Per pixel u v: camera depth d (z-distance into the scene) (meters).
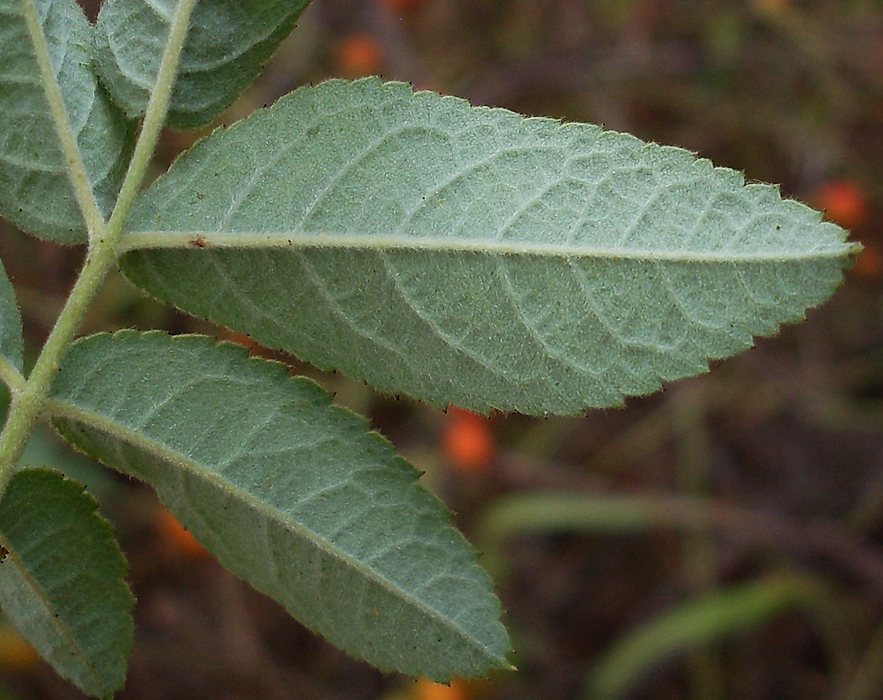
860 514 0.29
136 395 0.13
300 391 0.13
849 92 0.30
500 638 0.13
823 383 0.29
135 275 0.13
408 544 0.13
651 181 0.13
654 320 0.13
